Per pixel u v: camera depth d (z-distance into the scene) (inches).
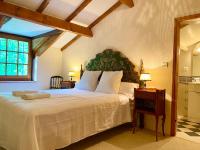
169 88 134.7
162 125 131.1
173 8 132.8
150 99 125.1
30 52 215.3
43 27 177.5
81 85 168.7
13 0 133.6
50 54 223.9
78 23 179.2
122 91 146.8
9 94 123.2
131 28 157.8
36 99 107.1
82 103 105.5
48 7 148.8
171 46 133.6
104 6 165.0
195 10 121.9
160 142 117.3
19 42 206.4
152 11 144.4
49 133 85.8
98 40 185.0
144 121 146.8
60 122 91.0
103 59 175.6
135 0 154.7
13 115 87.7
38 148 79.3
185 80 193.0
